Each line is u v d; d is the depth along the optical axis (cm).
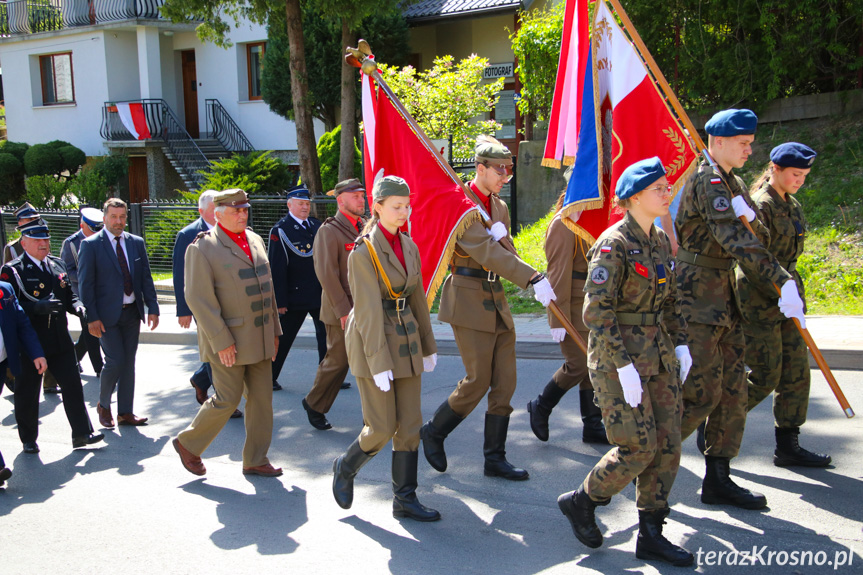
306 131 1523
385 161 549
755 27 1160
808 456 492
